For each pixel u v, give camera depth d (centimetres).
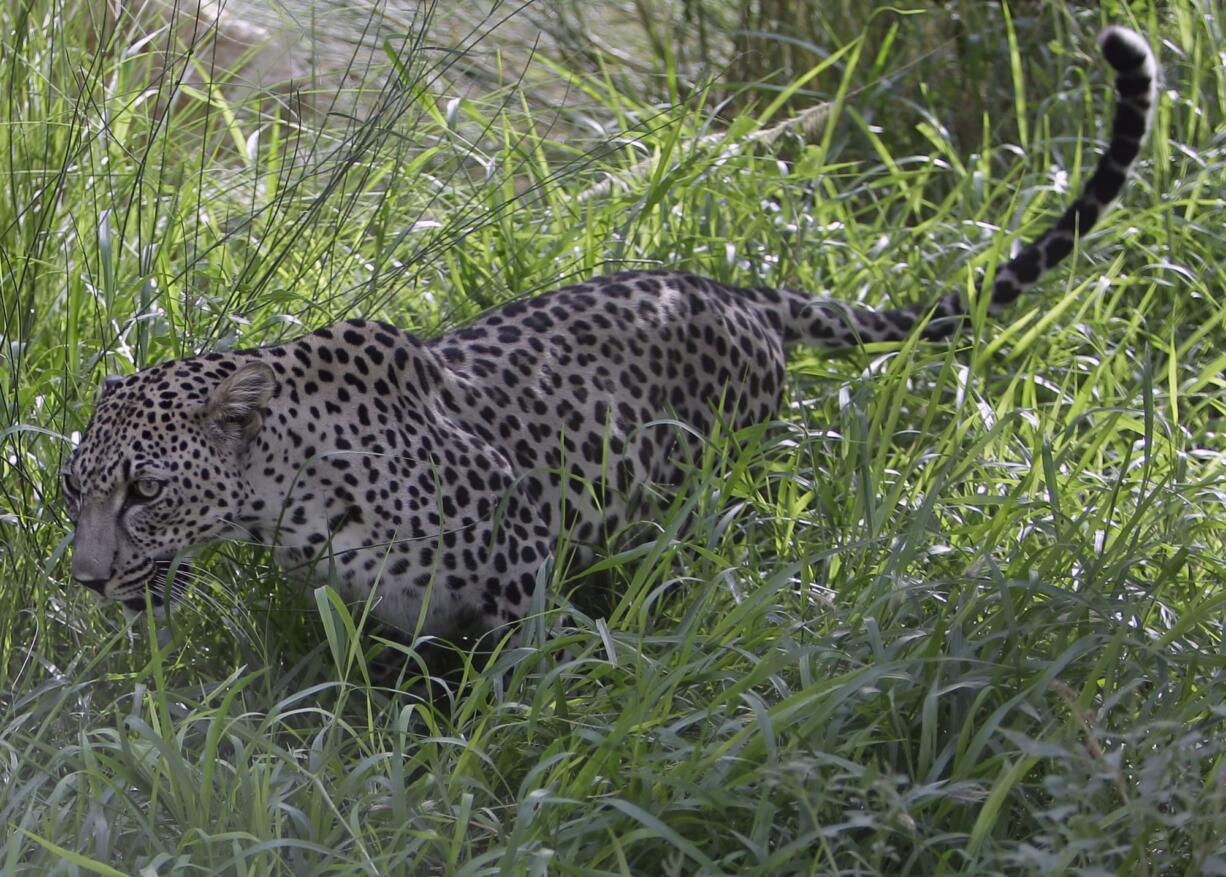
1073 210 983
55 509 852
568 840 630
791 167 1317
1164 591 794
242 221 1117
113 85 1157
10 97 1005
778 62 1422
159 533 736
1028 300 1093
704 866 591
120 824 655
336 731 698
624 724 645
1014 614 718
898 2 1398
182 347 920
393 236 1104
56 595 827
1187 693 685
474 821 661
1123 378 1027
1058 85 1298
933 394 872
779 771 584
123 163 1103
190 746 729
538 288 989
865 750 687
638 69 1484
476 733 674
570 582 839
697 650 721
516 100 1372
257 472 746
